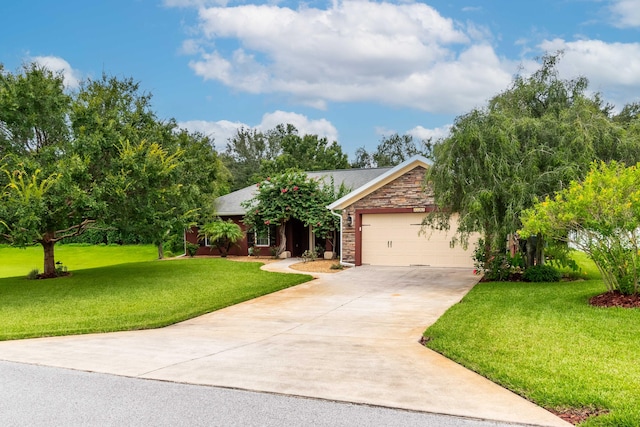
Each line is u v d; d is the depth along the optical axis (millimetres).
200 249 25438
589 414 4180
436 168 13242
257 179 28562
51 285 14859
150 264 19812
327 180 24422
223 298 12203
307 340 7668
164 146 19562
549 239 10336
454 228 17344
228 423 4203
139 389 5207
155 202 15758
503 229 12141
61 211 14047
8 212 13141
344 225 18891
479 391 4879
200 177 23812
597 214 9172
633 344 6289
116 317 10234
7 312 11094
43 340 8273
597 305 9078
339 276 15875
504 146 12312
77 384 5449
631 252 9250
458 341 6906
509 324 7770
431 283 13867
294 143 50219
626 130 12719
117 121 16219
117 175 14469
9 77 15656
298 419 4250
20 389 5320
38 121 15297
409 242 17969
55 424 4273
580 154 12055
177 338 8062
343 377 5449
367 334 8047
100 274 16969
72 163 13734
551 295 10484
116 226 15781
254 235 24078
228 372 5762
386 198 18234
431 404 4531
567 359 5695
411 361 6148
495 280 13828
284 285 13977
